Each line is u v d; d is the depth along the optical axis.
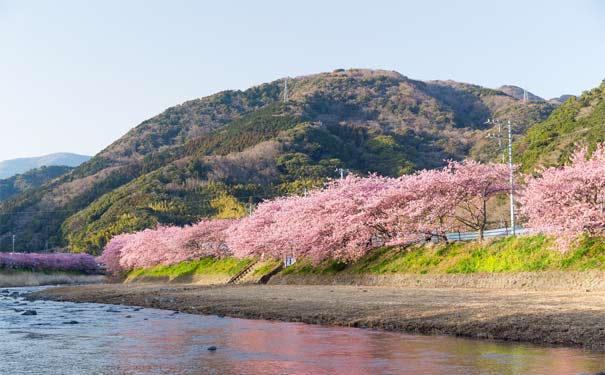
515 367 17.09
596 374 15.76
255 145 189.88
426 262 49.66
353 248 57.31
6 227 188.00
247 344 22.69
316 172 168.88
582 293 34.12
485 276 43.25
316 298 39.00
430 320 26.19
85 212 175.50
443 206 51.41
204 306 38.78
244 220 82.50
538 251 42.12
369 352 20.19
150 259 103.88
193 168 172.12
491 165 53.41
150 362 19.23
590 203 40.03
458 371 16.72
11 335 26.36
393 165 183.00
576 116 97.94
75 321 31.78
